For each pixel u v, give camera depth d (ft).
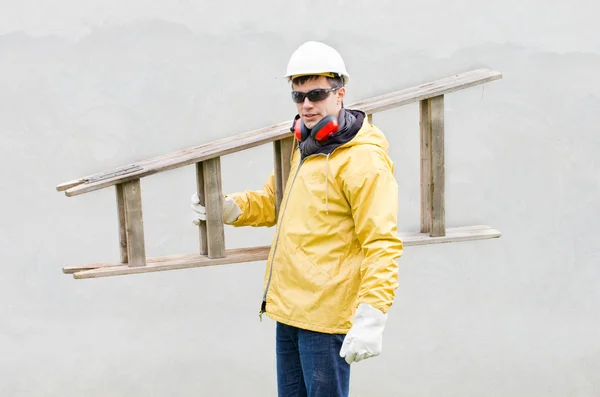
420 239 8.90
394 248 7.28
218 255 8.59
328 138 7.55
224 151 8.29
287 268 7.72
